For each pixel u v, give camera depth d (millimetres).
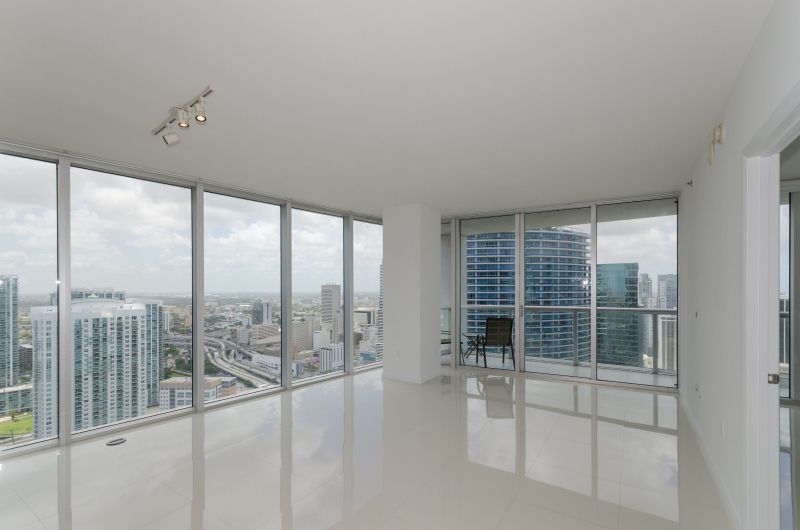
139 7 1695
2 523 2332
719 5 1684
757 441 2123
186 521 2350
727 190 2564
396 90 2451
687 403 4387
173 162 3861
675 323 5324
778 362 2105
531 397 4949
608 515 2418
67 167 3594
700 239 3570
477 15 1753
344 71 2232
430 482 2818
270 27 1839
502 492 2684
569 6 1694
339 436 3676
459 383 5672
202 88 2424
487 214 6660
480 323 6816
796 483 2697
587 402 4734
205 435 3703
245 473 2951
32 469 3025
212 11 1723
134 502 2559
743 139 2172
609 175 4367
